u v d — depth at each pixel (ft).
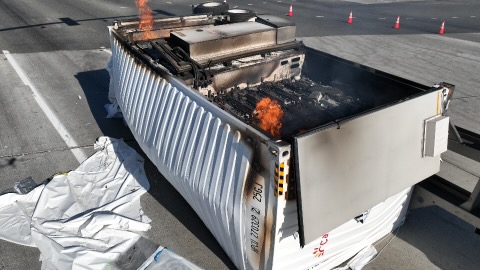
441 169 17.21
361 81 14.30
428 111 10.46
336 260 11.76
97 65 30.91
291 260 10.14
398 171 10.23
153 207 14.93
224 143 9.85
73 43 36.55
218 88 14.71
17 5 53.06
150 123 13.89
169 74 12.92
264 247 9.54
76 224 13.55
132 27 19.38
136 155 17.85
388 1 67.15
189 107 11.50
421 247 12.98
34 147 18.81
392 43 39.17
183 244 13.21
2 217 13.96
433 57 34.50
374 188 9.75
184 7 53.26
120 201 14.90
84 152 18.49
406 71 30.55
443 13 56.90
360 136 8.97
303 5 60.18
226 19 20.20
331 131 8.39
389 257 12.59
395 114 9.59
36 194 14.97
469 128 21.08
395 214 13.00
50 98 24.53
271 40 16.38
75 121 21.58
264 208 8.98
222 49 15.12
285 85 15.88
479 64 32.65
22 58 31.99
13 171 16.84
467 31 45.50
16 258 12.34
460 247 12.97
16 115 22.08
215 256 12.75
